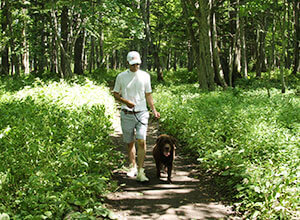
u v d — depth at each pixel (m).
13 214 3.41
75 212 3.73
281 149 5.55
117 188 5.13
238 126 7.09
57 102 9.38
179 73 32.22
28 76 21.48
